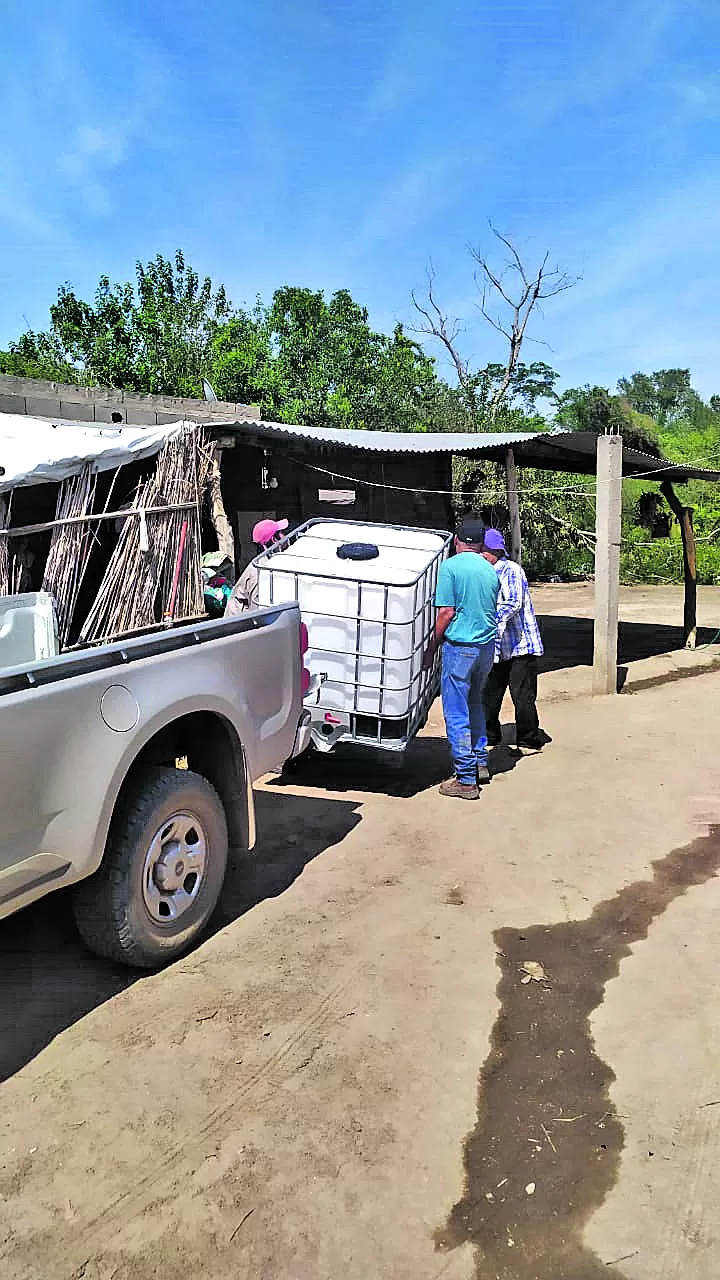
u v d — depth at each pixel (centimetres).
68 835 307
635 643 1365
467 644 572
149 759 374
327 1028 326
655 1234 234
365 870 471
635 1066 305
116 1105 282
